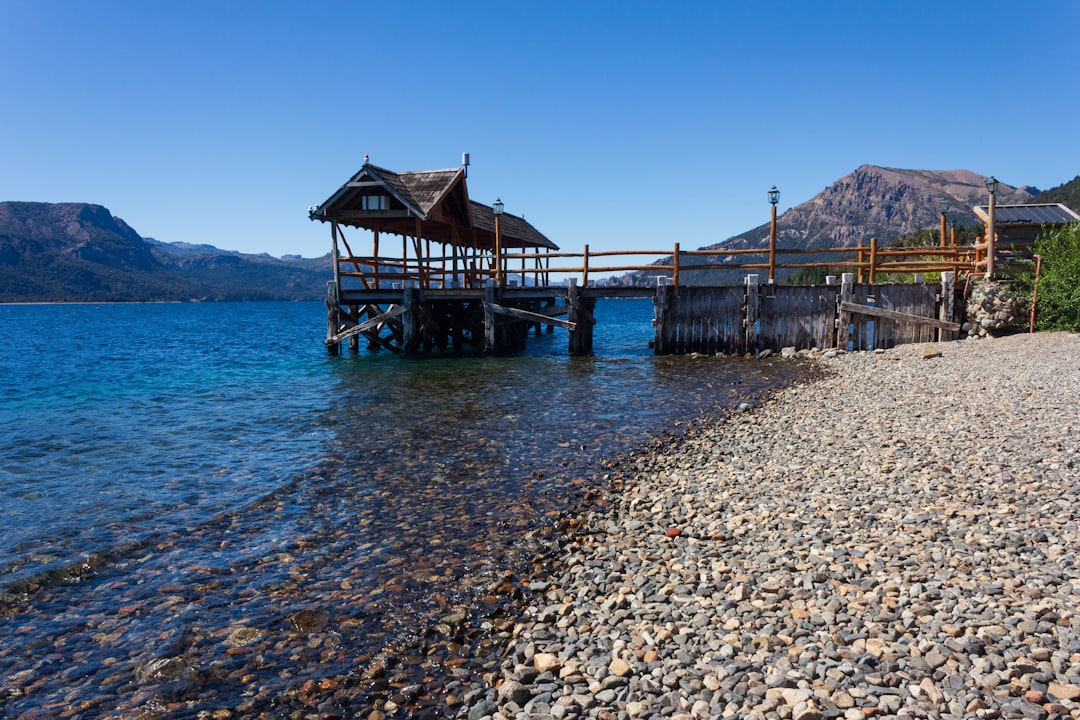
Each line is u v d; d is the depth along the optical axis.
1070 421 10.53
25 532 8.04
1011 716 3.62
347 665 5.02
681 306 24.56
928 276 25.97
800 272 63.44
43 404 18.42
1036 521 6.45
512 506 8.58
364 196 25.88
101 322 94.88
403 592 6.21
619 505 8.40
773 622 4.93
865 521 6.88
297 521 8.27
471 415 14.87
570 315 25.81
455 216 28.80
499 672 4.80
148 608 6.02
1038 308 21.77
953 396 13.84
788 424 12.57
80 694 4.73
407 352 26.88
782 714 3.83
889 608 4.96
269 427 14.26
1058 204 23.47
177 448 12.49
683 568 6.18
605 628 5.18
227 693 4.70
